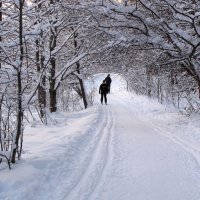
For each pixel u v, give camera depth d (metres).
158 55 14.74
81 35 15.63
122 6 12.69
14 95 7.67
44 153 8.50
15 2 7.39
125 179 7.14
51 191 6.29
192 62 13.80
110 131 12.90
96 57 18.09
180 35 12.70
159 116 17.09
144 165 8.17
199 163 8.33
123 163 8.31
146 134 12.30
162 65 15.63
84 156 8.87
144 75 28.97
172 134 12.20
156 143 10.68
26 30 8.33
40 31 7.93
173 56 14.05
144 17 12.87
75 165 7.99
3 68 7.73
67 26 16.52
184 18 12.51
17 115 7.55
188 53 13.38
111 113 19.61
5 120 7.70
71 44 20.17
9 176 6.56
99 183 6.86
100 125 14.36
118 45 13.67
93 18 13.75
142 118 17.25
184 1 12.36
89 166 7.98
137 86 31.78
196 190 6.55
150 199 6.12
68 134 11.41
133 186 6.75
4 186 6.16
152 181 7.05
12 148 7.38
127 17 13.27
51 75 17.92
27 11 8.34
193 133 11.88
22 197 5.77
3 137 7.86
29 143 9.97
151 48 13.75
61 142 9.94
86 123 14.14
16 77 7.60
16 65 7.27
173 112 17.70
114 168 7.88
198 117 14.55
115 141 10.92
